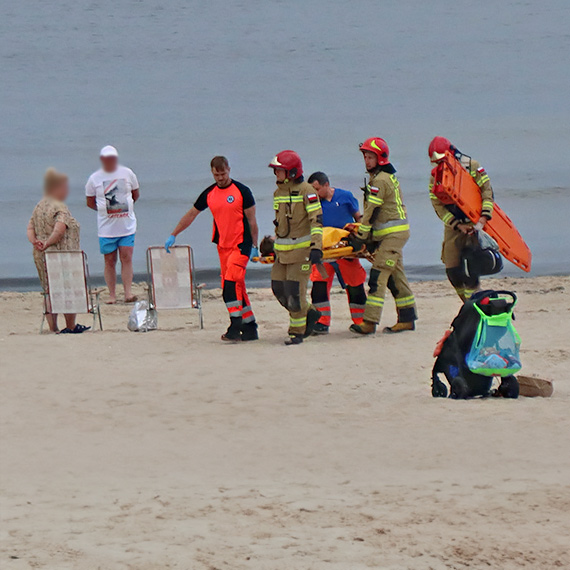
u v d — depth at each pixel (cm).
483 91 18550
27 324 5541
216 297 6469
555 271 7562
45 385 3709
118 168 6147
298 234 4456
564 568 1891
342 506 2248
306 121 16338
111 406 3397
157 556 1933
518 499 2277
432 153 4606
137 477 2555
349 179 11925
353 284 4853
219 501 2297
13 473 2597
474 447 2788
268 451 2811
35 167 13162
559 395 3453
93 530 2092
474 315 3403
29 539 2034
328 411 3284
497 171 12125
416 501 2280
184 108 17925
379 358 4153
